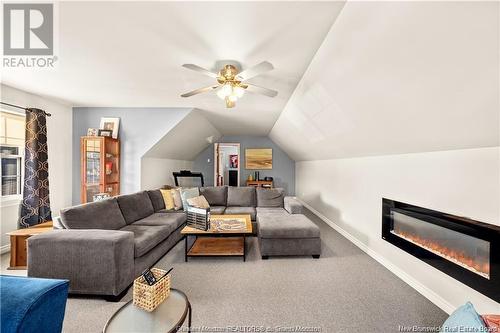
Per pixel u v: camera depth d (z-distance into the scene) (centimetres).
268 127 544
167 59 210
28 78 262
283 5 136
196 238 321
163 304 127
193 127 472
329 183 427
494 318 103
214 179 671
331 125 289
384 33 129
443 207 178
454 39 106
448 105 139
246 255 281
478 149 151
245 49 188
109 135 384
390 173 244
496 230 140
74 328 156
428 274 192
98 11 145
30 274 186
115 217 269
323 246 313
